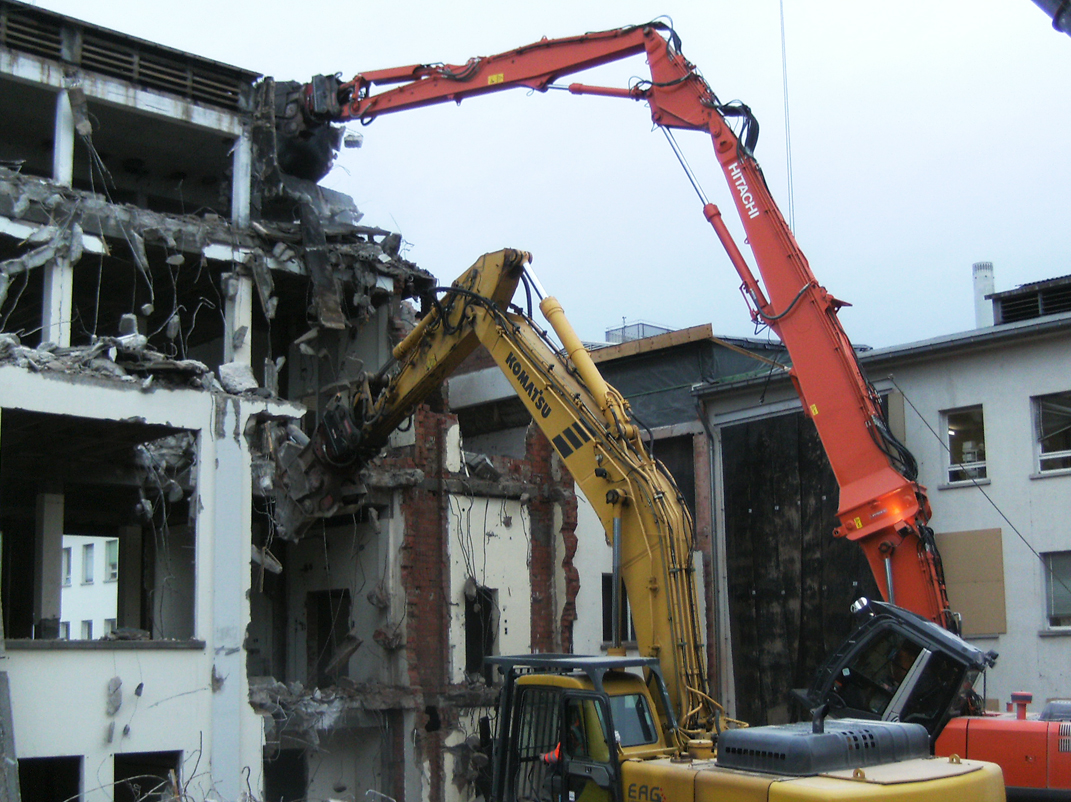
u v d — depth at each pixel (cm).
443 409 2312
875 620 1363
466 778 2041
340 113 2131
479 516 2219
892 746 1048
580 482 1415
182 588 2083
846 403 1431
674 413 2838
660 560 1313
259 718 1550
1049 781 1224
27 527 2294
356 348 2380
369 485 2041
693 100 1566
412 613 2072
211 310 2402
